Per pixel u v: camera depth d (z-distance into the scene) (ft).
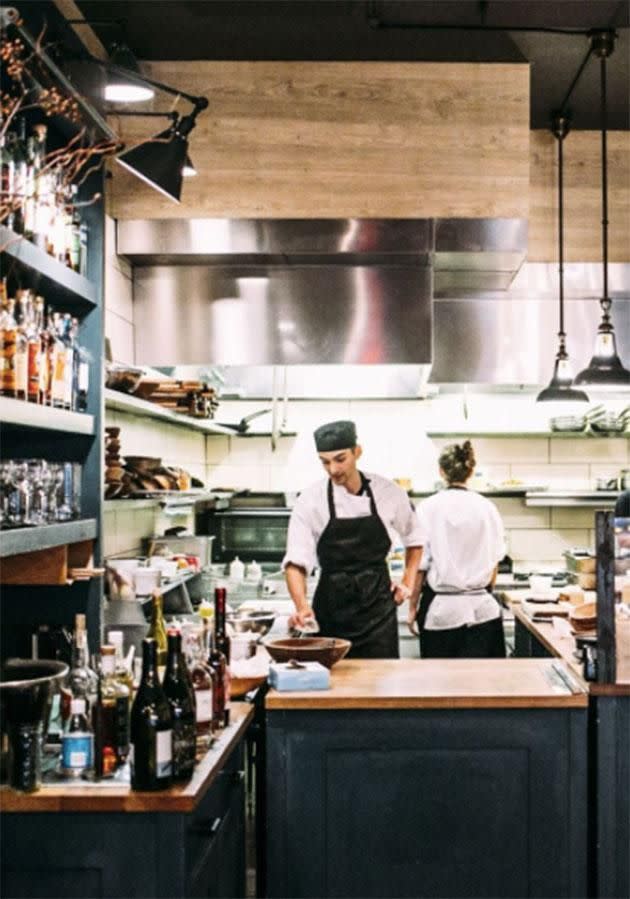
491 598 16.83
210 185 15.74
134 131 15.53
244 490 22.91
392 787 10.64
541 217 19.11
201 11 14.49
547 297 20.07
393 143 15.72
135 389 14.01
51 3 10.50
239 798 10.90
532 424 22.85
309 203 15.72
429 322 16.63
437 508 16.71
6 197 9.11
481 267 16.98
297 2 14.40
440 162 15.74
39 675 8.73
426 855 10.62
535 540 23.47
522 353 20.13
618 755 10.66
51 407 10.08
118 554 15.81
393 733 10.64
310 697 10.59
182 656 9.02
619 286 19.16
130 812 8.24
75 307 11.74
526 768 10.65
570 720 10.65
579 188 19.10
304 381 20.80
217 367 17.78
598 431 22.40
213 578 18.20
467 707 10.61
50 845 8.29
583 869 10.61
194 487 18.76
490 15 14.65
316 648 11.69
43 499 10.11
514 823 10.62
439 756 10.65
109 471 13.25
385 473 23.27
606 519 10.66
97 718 8.77
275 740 10.65
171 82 15.72
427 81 15.74
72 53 10.71
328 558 14.42
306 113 15.76
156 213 15.72
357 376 20.77
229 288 16.70
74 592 11.56
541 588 18.83
